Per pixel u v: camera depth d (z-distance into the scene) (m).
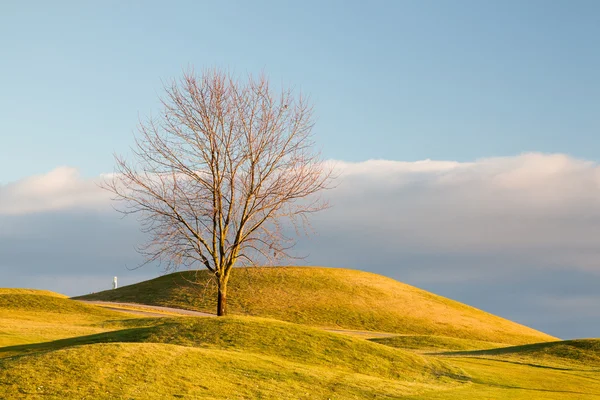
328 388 21.53
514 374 29.25
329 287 79.25
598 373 31.84
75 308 50.41
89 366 20.08
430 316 74.88
